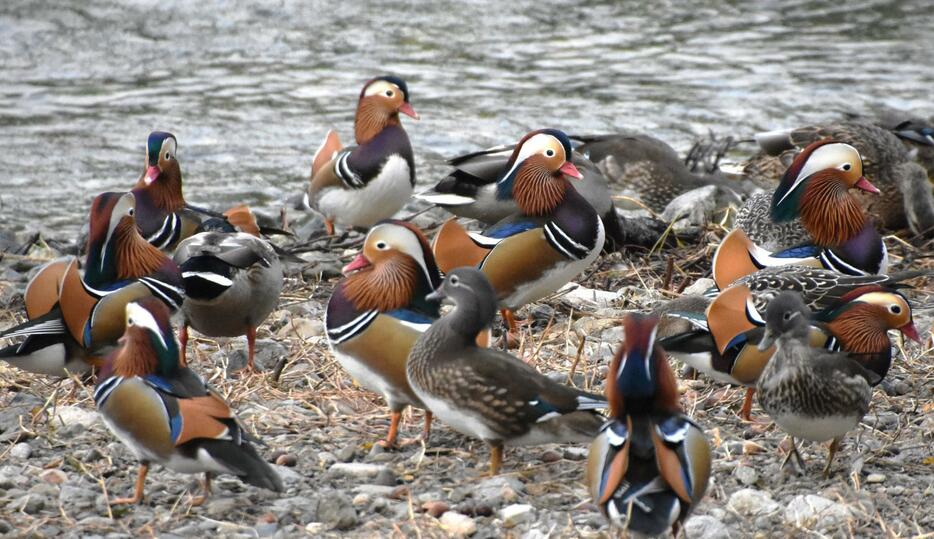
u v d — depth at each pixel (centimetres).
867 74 2734
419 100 2595
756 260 1318
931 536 927
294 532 927
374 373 1082
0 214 2028
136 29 3034
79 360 1167
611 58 2878
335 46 2959
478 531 930
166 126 2458
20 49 2883
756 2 3359
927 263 1698
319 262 1666
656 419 832
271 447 1095
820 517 939
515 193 1353
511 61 2862
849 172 1395
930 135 1966
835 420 987
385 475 1027
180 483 1020
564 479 1026
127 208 1200
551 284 1361
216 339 1402
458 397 991
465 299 1004
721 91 2636
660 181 1977
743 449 1088
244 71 2791
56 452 1077
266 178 2212
